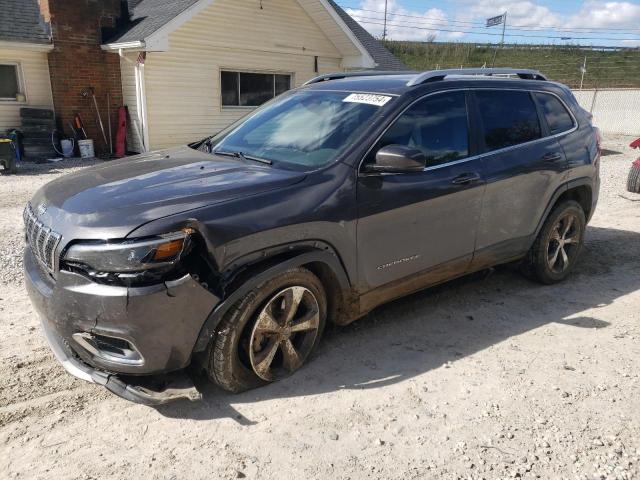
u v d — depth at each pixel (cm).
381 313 449
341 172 346
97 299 272
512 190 445
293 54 1650
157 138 1443
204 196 302
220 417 306
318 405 320
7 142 1134
